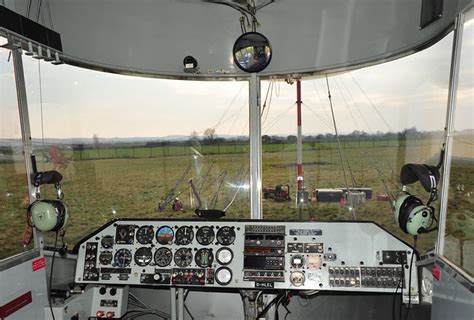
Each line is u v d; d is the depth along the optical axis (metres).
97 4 2.39
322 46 2.45
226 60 2.58
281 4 2.46
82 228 2.55
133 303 2.71
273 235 2.26
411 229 1.79
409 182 1.86
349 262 2.13
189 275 2.22
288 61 2.53
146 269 2.26
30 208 1.98
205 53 2.57
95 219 2.61
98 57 2.42
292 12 2.46
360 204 2.52
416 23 2.07
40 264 2.06
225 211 2.73
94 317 2.34
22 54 2.04
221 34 2.54
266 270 2.18
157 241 2.31
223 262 2.22
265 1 2.45
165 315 2.64
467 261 1.65
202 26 2.54
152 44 2.53
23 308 1.91
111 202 2.67
